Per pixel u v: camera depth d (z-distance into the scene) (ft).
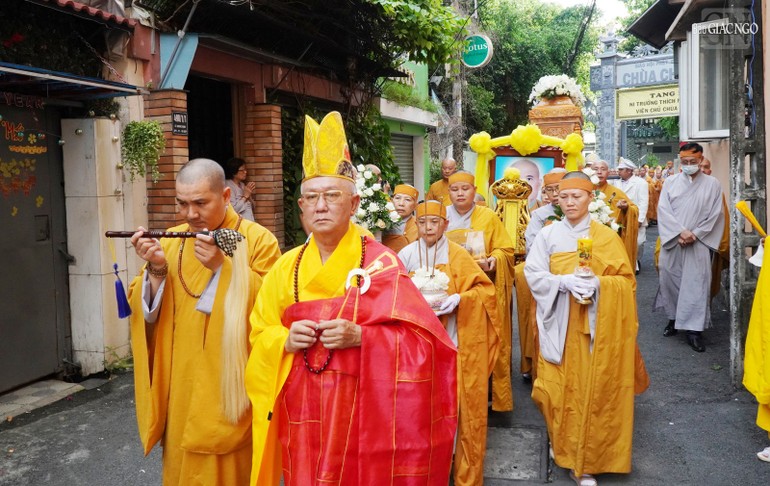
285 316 8.66
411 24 31.89
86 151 19.31
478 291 14.11
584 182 14.52
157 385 9.86
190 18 21.26
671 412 18.22
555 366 14.29
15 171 17.99
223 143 28.27
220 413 9.42
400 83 45.68
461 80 61.72
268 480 8.79
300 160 30.66
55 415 17.21
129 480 14.07
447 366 8.87
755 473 14.53
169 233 9.28
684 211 24.81
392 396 8.20
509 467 14.85
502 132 76.59
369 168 18.45
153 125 20.45
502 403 17.29
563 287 13.87
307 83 30.66
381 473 8.18
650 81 55.88
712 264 25.48
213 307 9.46
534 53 74.90
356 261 8.59
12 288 18.04
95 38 20.15
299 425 8.39
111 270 19.93
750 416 17.79
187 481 9.64
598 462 13.74
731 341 19.97
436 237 14.34
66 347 19.74
